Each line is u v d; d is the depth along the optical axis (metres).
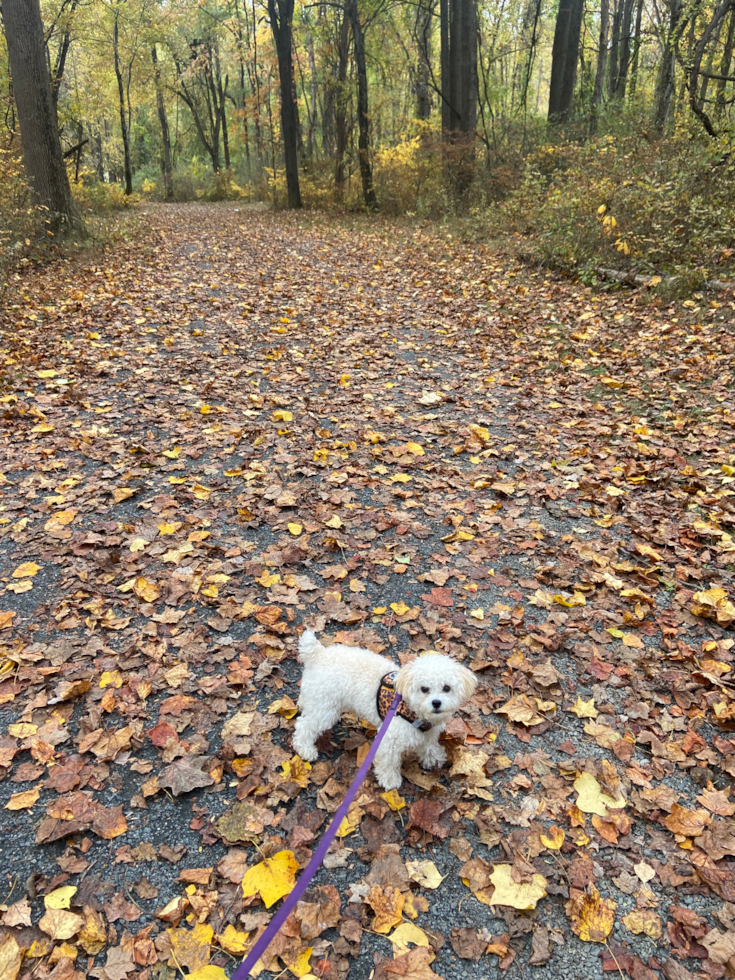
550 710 3.24
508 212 16.30
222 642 3.70
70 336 9.48
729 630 3.78
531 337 9.31
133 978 2.18
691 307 9.33
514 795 2.83
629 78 26.48
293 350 9.04
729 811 2.72
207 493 5.29
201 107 55.34
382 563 4.41
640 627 3.82
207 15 45.09
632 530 4.72
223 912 2.37
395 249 16.81
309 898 2.41
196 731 3.14
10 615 3.86
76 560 4.43
